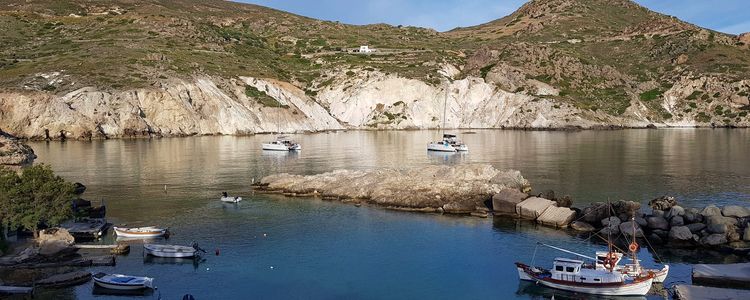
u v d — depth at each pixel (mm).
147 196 61438
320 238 45094
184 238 44938
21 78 142250
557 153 102688
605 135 148500
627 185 66938
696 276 34719
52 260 38375
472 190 57031
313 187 62938
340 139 141375
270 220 50812
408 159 95750
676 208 45656
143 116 145125
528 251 41688
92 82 144875
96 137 135625
